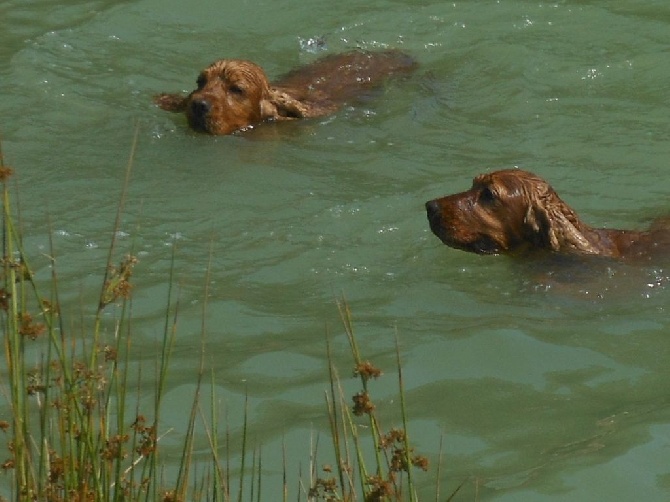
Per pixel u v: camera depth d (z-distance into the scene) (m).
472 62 16.75
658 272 11.43
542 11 17.86
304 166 13.99
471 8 18.03
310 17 18.14
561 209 11.90
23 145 14.37
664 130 14.64
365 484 6.88
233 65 15.32
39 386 6.77
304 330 10.42
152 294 11.02
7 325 6.68
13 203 12.88
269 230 12.41
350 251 12.01
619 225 12.57
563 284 11.31
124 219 12.60
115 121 15.16
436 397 9.35
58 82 16.02
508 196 11.88
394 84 16.31
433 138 14.73
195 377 9.56
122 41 17.36
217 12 18.23
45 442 6.89
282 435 8.80
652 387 9.48
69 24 17.70
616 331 10.41
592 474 8.34
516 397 9.35
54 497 6.71
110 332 10.23
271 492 8.16
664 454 8.55
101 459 6.82
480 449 8.69
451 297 11.13
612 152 14.13
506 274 11.56
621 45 16.86
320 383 9.51
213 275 11.46
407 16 17.98
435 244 12.16
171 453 8.58
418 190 13.27
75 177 13.58
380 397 9.33
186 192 13.30
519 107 15.45
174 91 16.22
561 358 9.95
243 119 15.12
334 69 16.69
